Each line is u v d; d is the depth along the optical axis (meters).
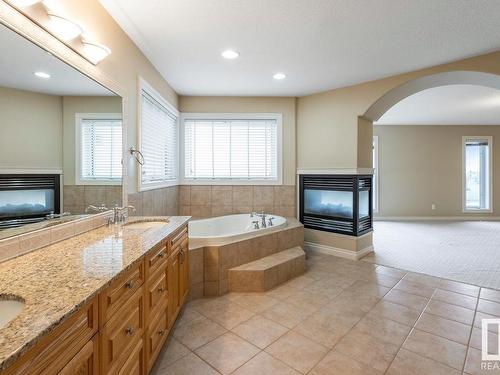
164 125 3.60
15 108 1.33
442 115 5.89
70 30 1.52
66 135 1.66
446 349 1.82
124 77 2.33
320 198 4.10
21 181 1.35
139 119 2.61
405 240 4.87
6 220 1.26
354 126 3.72
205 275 2.62
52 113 1.55
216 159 4.30
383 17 2.15
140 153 2.55
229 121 4.29
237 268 2.75
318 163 4.08
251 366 1.66
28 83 1.40
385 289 2.78
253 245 2.97
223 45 2.60
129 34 2.38
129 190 2.43
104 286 0.96
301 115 4.24
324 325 2.11
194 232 3.69
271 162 4.35
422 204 6.93
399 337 1.96
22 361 0.65
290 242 3.49
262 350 1.81
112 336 1.08
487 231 5.63
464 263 3.60
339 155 3.87
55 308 0.79
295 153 4.28
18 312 0.86
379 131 6.97
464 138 6.91
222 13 2.10
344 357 1.74
